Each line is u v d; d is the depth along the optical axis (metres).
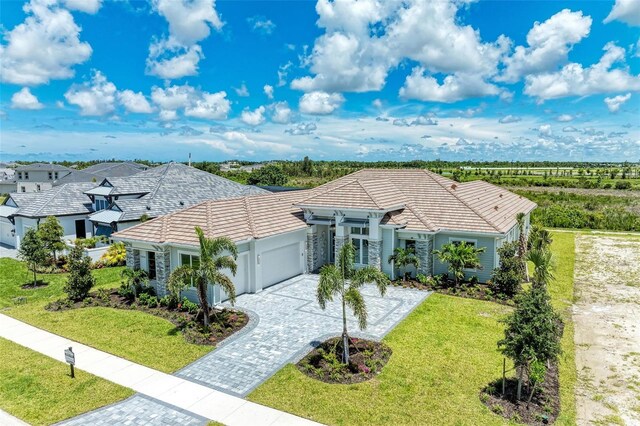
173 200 37.97
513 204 34.41
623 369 14.79
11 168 110.81
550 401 12.55
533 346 11.84
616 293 23.59
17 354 15.98
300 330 18.02
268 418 11.82
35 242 25.16
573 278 26.70
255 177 86.62
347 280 16.91
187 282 17.88
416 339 16.97
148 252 22.73
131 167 66.25
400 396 12.79
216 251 17.83
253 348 16.30
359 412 12.02
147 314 20.08
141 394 13.15
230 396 12.97
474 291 22.86
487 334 17.47
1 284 25.80
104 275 27.53
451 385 13.40
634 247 35.84
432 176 30.30
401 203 26.30
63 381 13.94
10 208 38.97
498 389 13.16
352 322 18.86
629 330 18.33
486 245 24.25
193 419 11.82
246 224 23.52
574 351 16.28
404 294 22.94
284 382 13.72
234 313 19.83
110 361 15.38
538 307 12.20
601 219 46.62
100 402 12.70
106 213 34.59
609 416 11.92
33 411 12.24
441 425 11.36
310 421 11.66
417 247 25.14
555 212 49.16
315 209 26.38
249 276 23.19
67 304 21.48
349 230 26.39
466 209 25.73
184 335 17.55
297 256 26.88
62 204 36.59
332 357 15.00
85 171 64.69
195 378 14.10
